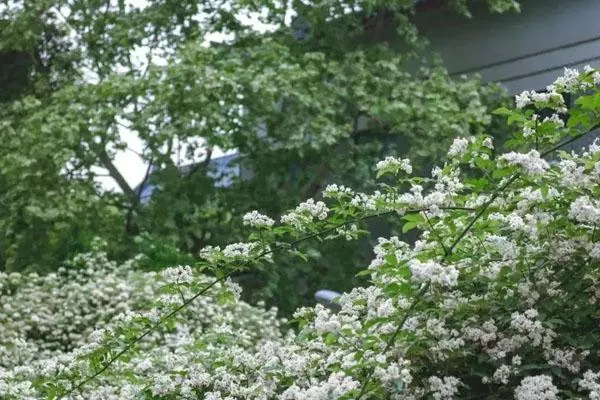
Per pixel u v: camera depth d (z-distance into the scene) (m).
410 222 3.19
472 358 3.22
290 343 3.99
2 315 8.52
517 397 2.96
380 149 11.13
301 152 10.43
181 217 11.05
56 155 10.53
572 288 3.25
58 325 8.52
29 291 8.98
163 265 10.18
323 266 10.80
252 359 3.62
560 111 3.39
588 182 3.16
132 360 5.23
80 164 11.25
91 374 3.83
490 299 3.34
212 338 3.87
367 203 3.50
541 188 3.10
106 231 11.00
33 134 10.96
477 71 11.25
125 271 9.66
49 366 4.07
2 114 12.49
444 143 10.62
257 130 11.14
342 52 11.60
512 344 3.15
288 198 11.01
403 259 3.20
